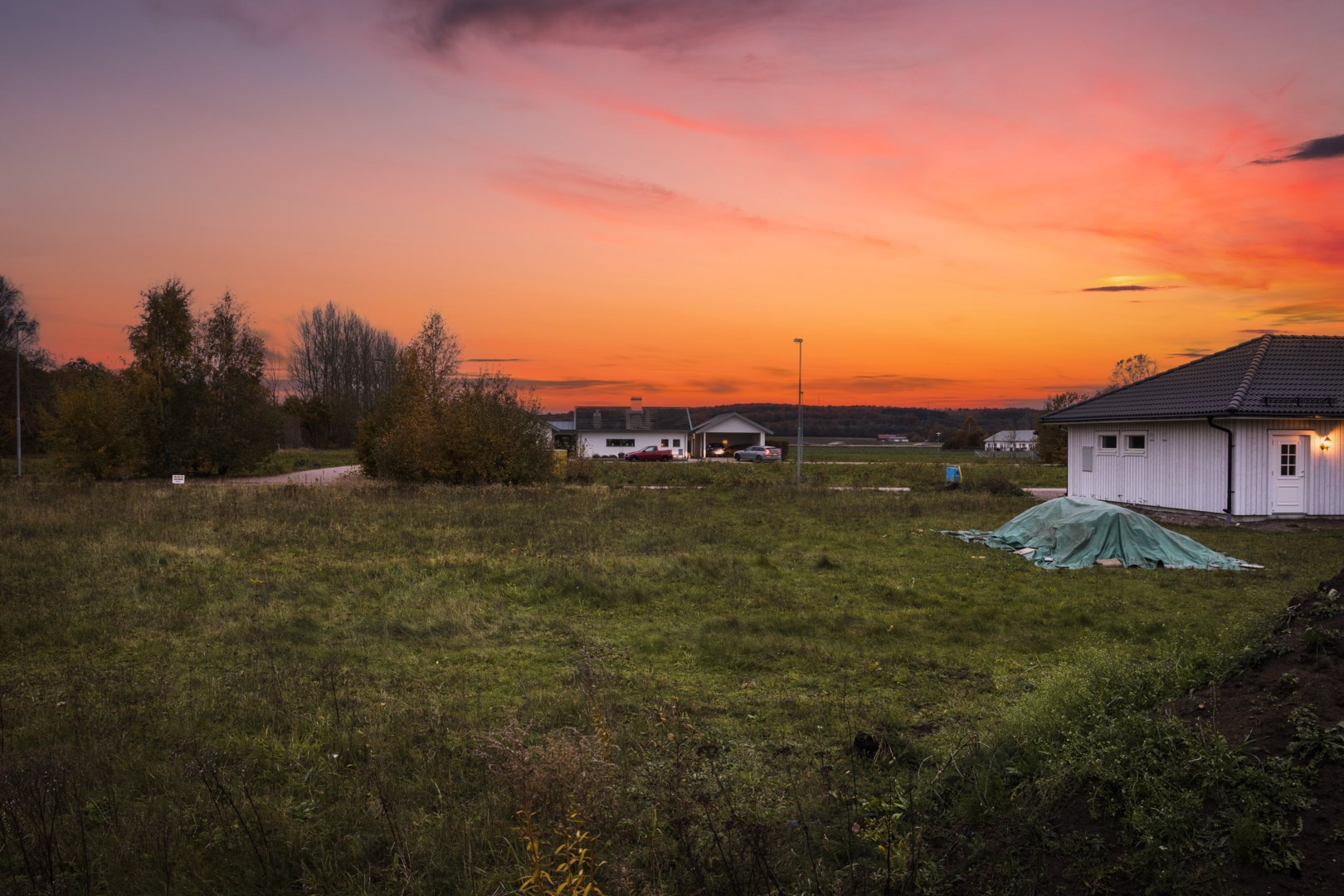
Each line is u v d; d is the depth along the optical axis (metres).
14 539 14.95
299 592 11.08
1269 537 18.19
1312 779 3.80
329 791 5.00
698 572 12.73
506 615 10.01
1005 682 7.48
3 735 5.77
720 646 8.48
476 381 33.00
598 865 3.56
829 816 4.65
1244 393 21.08
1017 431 126.56
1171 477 23.02
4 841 4.21
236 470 39.06
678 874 3.92
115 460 34.66
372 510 20.88
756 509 23.33
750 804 4.73
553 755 3.77
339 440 81.94
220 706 6.52
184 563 12.96
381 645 8.62
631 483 35.91
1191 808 3.78
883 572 13.30
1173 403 23.30
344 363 84.56
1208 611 10.59
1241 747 4.16
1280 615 5.96
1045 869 3.77
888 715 6.43
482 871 4.01
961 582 12.50
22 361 58.94
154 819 4.50
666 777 4.55
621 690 7.12
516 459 32.00
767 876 3.72
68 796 4.77
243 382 38.22
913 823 4.32
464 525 18.50
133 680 7.30
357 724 6.07
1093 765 4.30
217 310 37.72
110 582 11.49
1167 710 5.00
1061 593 11.75
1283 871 3.36
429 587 11.45
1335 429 21.02
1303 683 4.65
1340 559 15.09
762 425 79.00
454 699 6.75
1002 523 20.27
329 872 4.09
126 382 35.88
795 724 6.27
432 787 5.01
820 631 9.34
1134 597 11.46
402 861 4.07
